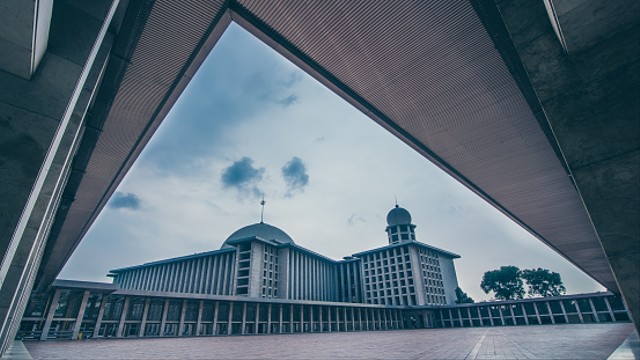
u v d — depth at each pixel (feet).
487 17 24.97
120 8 21.85
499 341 51.47
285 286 215.72
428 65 32.24
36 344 59.16
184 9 25.09
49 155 12.84
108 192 54.44
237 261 208.03
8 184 11.36
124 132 38.60
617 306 156.04
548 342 44.80
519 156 46.03
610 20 11.62
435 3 26.40
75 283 86.17
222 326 119.14
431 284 258.37
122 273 302.45
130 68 29.55
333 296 276.21
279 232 281.74
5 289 16.65
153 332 103.14
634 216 10.51
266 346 55.42
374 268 268.62
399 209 304.71
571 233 78.33
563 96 12.73
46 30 12.39
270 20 27.78
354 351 42.88
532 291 255.29
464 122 39.70
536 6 14.55
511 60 27.89
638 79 11.50
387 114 39.45
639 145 10.97
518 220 71.10
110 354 40.88
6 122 11.96
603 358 25.59
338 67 32.96
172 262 257.34
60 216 47.03
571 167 11.91
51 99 12.99
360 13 27.25
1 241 10.76
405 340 65.82
